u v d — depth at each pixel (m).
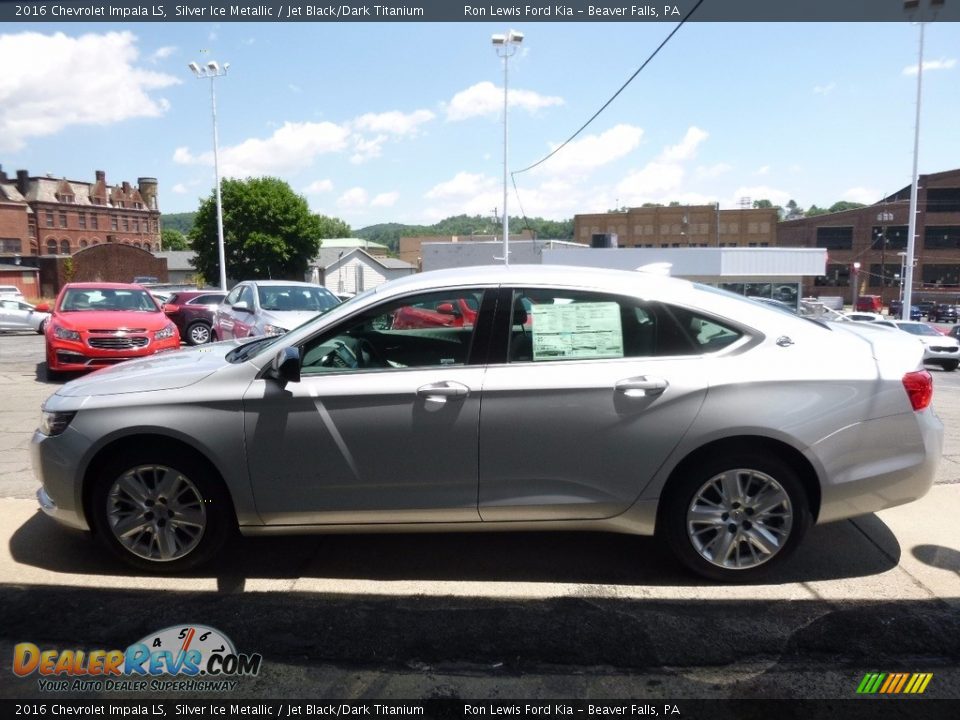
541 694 2.87
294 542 4.37
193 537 3.84
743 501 3.67
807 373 3.62
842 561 4.04
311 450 3.69
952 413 9.38
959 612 3.47
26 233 89.88
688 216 78.75
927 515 4.76
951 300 63.25
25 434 7.18
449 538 4.43
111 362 10.44
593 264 37.12
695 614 3.46
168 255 93.31
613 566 4.00
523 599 3.63
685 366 3.64
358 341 3.84
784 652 3.14
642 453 3.62
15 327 23.86
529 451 3.64
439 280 3.88
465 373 3.68
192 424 3.71
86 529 3.94
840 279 70.00
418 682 2.95
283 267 57.91
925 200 66.19
